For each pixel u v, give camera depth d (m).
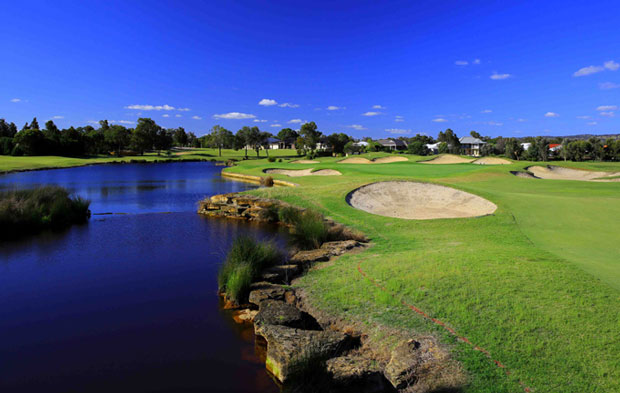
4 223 15.23
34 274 10.05
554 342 4.87
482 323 5.52
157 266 10.78
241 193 22.39
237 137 98.81
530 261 7.87
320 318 6.77
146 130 100.06
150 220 18.45
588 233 10.98
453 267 7.75
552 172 36.28
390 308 6.49
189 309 7.75
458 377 4.50
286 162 63.47
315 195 20.28
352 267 8.94
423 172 33.91
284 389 4.95
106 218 18.91
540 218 13.36
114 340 6.46
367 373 4.93
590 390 4.01
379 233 13.28
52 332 6.77
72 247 12.92
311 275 8.98
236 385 5.14
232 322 7.14
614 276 6.82
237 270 8.70
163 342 6.38
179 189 32.62
